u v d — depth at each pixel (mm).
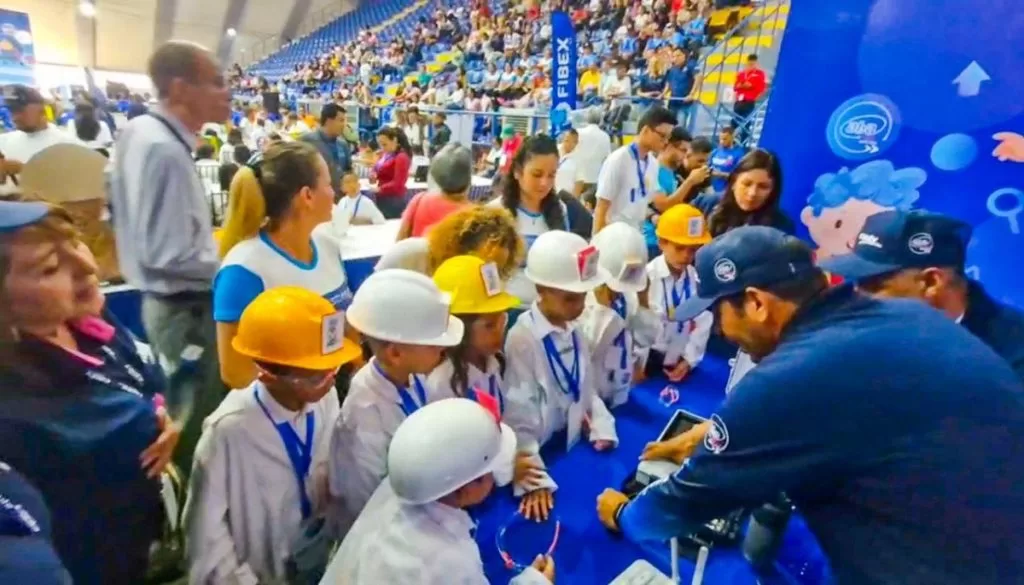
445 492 794
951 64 1729
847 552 775
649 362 1896
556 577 1051
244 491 1082
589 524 1188
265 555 1141
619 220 2777
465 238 1433
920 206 1852
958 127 1749
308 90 15758
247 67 21891
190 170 1674
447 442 796
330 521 1179
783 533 1036
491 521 1180
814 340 791
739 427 792
